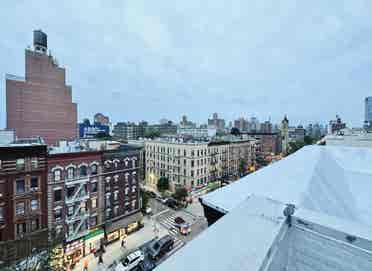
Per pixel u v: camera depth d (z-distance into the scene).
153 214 31.08
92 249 21.64
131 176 26.31
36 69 54.62
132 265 18.31
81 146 24.88
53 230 14.80
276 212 2.22
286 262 1.80
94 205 22.38
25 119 52.75
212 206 3.68
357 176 6.03
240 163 52.50
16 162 17.11
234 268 1.34
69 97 61.38
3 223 16.42
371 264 1.62
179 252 1.56
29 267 12.09
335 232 1.88
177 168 40.50
